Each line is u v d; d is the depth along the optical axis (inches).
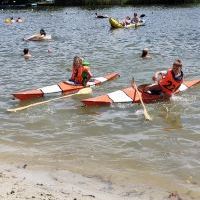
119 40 1242.0
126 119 492.7
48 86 621.3
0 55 989.8
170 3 2979.8
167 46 1080.8
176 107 536.1
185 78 699.4
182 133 440.8
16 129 462.3
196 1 2960.1
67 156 382.6
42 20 2137.1
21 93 580.4
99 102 544.1
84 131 454.0
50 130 458.9
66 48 1090.7
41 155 385.1
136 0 3043.8
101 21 1988.2
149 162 366.9
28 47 1123.9
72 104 560.4
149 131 449.7
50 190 298.5
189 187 316.5
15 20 2117.4
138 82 677.3
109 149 400.2
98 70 783.7
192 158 373.4
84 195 292.7
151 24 1740.9
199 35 1289.4
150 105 548.4
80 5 3196.4
